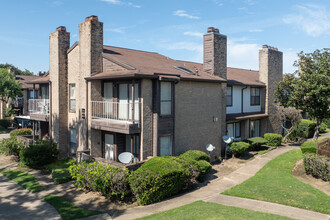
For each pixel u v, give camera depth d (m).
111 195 10.98
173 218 8.38
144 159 13.37
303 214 8.76
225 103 18.81
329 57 17.84
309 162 12.71
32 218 9.20
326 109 18.30
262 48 23.81
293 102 19.14
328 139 15.91
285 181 12.07
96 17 15.59
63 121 18.47
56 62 18.28
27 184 12.91
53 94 18.86
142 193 10.15
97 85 15.55
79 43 16.06
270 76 23.88
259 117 22.91
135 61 15.78
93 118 15.36
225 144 18.89
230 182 12.89
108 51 16.77
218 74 18.45
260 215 8.54
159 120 13.72
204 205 9.64
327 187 11.34
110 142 15.41
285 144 23.02
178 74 14.44
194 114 16.00
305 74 18.55
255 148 20.75
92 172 11.11
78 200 10.85
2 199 11.09
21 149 17.34
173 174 10.92
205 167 13.17
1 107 39.09
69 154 18.27
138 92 13.41
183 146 15.32
